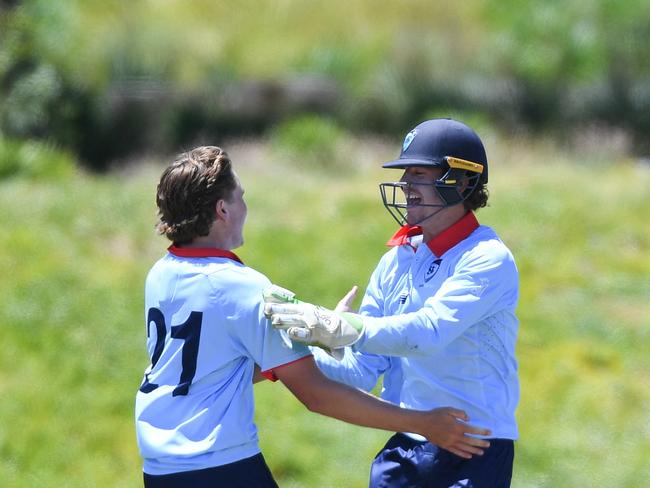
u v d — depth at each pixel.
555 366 30.16
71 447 26.14
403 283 12.95
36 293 33.00
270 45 68.25
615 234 40.41
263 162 53.53
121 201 41.78
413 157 12.55
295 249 37.78
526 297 34.91
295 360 11.60
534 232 40.12
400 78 64.19
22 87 58.00
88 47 62.12
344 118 62.88
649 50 66.19
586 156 56.62
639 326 32.94
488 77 66.19
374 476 12.95
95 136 59.94
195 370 11.52
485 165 12.76
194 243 11.95
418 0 71.50
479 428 12.05
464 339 12.34
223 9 70.19
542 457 25.45
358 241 38.75
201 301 11.58
